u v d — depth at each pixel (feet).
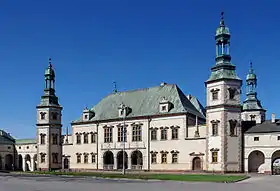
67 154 363.56
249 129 269.23
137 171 300.61
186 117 291.99
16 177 234.17
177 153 291.99
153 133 308.40
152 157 306.14
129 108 331.98
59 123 372.17
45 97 372.79
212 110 270.87
